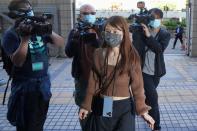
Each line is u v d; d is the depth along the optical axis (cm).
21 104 349
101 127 311
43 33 319
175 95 703
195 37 1250
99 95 312
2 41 341
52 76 927
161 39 464
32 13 330
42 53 350
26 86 347
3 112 610
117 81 303
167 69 1009
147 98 474
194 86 784
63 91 754
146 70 466
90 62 366
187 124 538
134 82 306
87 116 316
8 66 351
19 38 335
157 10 462
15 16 325
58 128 532
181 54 1377
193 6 1237
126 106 308
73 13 1269
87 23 383
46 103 362
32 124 356
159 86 783
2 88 779
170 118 564
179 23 2397
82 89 371
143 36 459
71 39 382
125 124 306
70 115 589
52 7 1240
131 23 465
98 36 375
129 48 301
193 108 614
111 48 303
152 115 477
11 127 540
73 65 384
